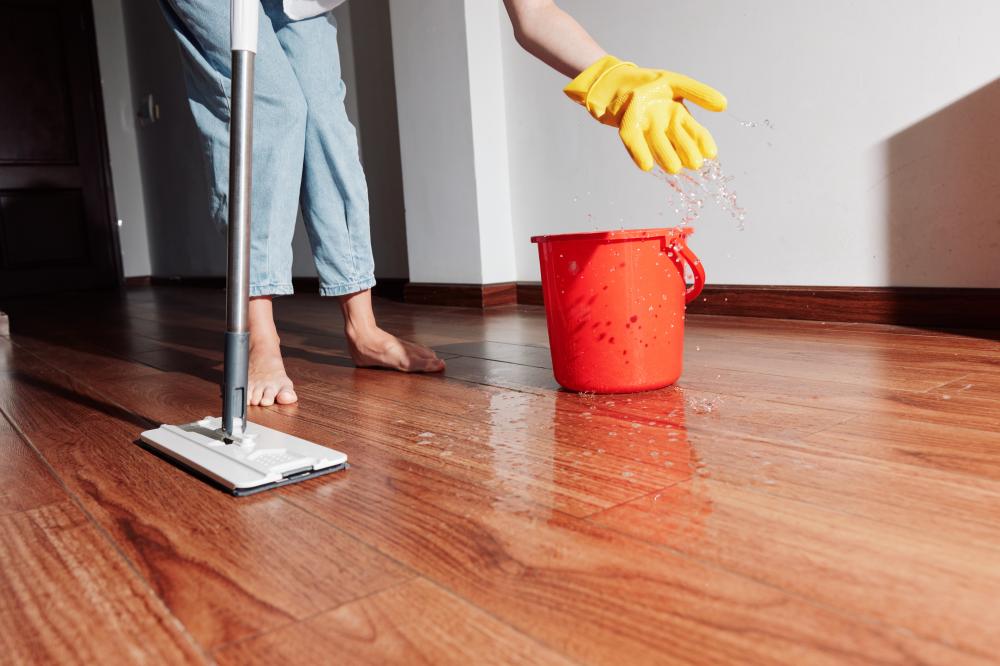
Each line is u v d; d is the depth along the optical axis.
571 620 0.54
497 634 0.52
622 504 0.74
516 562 0.63
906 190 1.71
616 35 2.24
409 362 1.48
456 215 2.74
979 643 0.48
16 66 5.17
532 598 0.57
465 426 1.06
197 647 0.53
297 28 1.37
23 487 0.91
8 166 5.17
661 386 1.19
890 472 0.78
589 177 2.40
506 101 2.66
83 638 0.56
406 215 2.95
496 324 2.17
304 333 2.24
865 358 1.36
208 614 0.58
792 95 1.87
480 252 2.67
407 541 0.69
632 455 0.89
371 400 1.27
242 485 0.83
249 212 0.94
